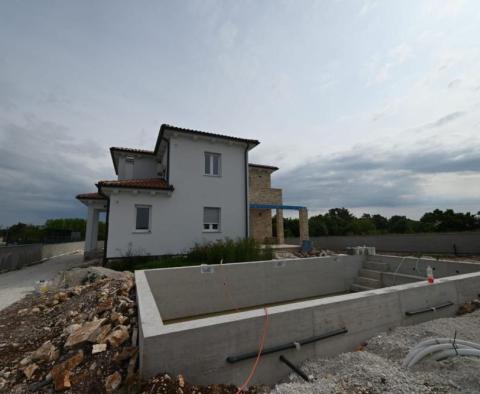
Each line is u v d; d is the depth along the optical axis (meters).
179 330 2.10
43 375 2.38
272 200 19.05
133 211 10.49
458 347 2.73
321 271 7.81
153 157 14.74
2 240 19.38
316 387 2.22
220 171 12.68
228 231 12.41
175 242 11.15
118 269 9.16
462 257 12.47
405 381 2.25
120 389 2.02
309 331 2.79
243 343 2.38
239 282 6.33
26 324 3.89
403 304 3.67
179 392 1.85
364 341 3.21
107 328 2.96
